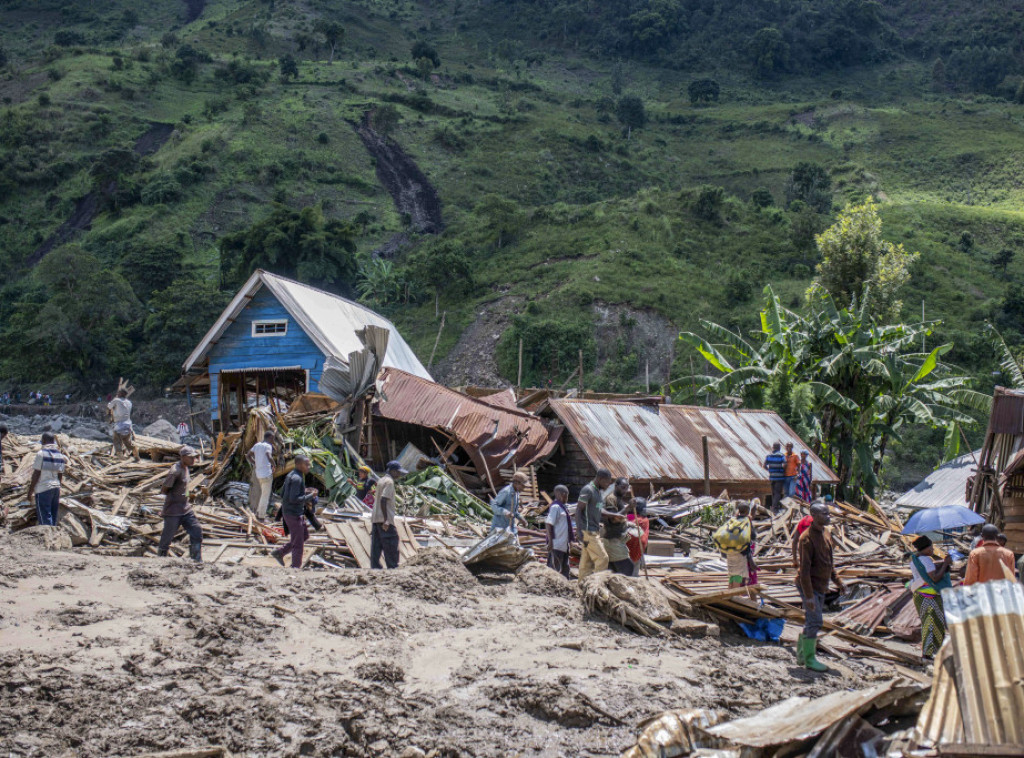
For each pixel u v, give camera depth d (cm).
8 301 9888
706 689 778
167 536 1231
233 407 2770
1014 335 6944
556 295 8219
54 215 11800
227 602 959
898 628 1205
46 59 16425
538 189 12888
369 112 14925
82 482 1694
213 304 7656
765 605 1077
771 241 9369
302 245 9350
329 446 1875
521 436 2081
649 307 7844
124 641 808
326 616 916
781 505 2005
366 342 1992
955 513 998
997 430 1936
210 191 11750
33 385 7931
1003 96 18238
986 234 10231
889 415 3117
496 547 1235
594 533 1165
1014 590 612
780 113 17025
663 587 1097
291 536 1230
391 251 10612
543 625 962
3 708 645
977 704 561
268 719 657
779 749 613
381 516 1222
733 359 6862
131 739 616
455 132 14262
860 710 670
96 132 13412
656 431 2305
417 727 656
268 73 16038
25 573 1039
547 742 653
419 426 2172
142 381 7581
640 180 13662
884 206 11300
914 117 16112
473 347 7912
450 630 927
